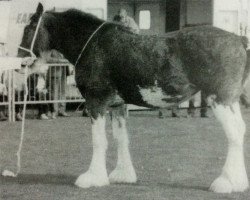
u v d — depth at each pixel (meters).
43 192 7.62
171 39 7.46
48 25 8.16
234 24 19.62
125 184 8.05
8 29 10.13
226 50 7.25
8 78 15.75
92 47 7.79
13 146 11.45
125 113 8.16
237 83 7.32
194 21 21.02
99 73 7.74
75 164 9.59
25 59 8.30
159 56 7.41
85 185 7.82
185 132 13.25
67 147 11.29
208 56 7.26
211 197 7.22
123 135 8.16
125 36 7.67
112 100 7.84
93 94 7.81
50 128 14.10
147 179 8.38
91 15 7.96
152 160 9.85
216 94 7.34
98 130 7.86
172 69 7.37
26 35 8.26
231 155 7.43
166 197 7.26
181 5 21.14
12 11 10.45
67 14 8.03
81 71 7.86
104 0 18.72
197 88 7.48
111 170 9.06
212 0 19.50
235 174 7.43
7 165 9.59
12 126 14.54
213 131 13.40
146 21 21.30
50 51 8.26
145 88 7.53
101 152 7.90
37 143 11.80
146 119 15.90
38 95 16.70
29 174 8.84
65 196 7.38
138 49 7.52
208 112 17.48
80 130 13.72
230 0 19.55
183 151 10.73
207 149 10.95
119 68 7.61
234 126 7.36
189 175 8.63
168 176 8.57
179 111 17.31
